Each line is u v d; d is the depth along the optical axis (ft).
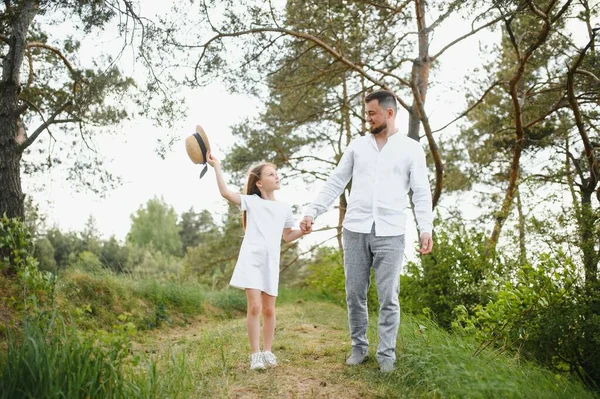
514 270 24.07
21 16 27.94
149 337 25.79
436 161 41.09
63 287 26.48
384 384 12.92
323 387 12.64
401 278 26.89
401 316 19.49
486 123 50.31
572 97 37.78
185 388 12.04
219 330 23.20
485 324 18.11
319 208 15.31
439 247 26.05
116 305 28.94
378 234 14.11
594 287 18.85
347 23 35.04
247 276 14.21
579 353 18.40
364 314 14.92
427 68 41.52
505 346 17.01
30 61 34.53
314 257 59.26
